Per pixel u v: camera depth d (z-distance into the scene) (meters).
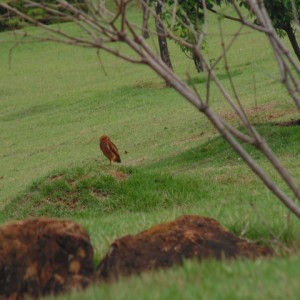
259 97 62.34
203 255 14.52
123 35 13.38
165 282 12.25
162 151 50.66
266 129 45.34
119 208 31.94
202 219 15.45
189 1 33.50
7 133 74.19
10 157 63.75
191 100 13.69
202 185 33.06
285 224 16.78
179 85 13.69
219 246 14.72
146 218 21.61
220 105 62.69
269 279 11.52
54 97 88.31
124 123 66.81
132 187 32.69
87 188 32.81
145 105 73.56
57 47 122.44
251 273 12.19
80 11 13.05
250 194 27.31
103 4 13.33
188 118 61.44
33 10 12.91
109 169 34.12
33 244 14.55
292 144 41.72
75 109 78.69
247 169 36.44
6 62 116.50
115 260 14.62
